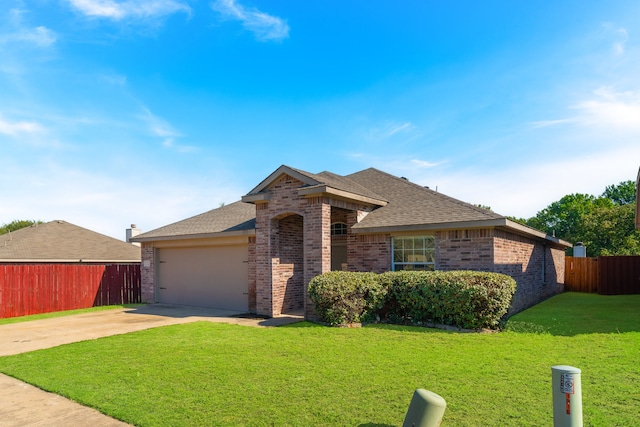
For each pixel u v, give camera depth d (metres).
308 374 6.47
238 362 7.23
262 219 13.79
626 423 4.57
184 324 11.46
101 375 6.62
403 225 12.70
